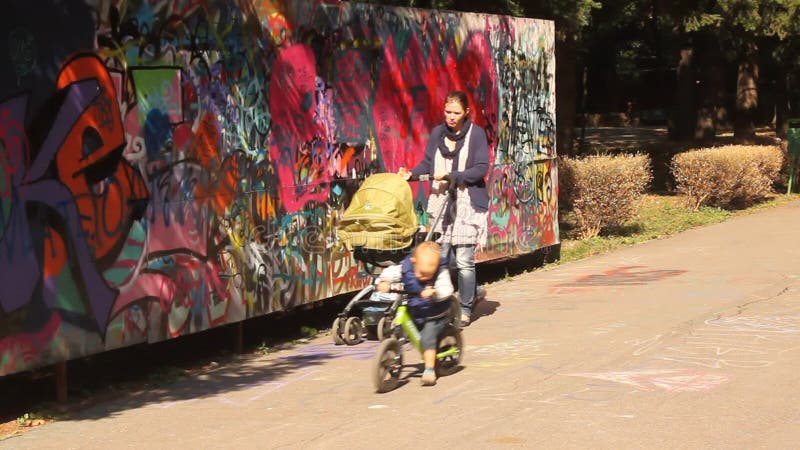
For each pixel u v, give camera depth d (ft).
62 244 22.20
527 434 19.26
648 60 182.91
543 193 43.19
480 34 38.75
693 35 97.66
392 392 22.99
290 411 21.77
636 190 51.90
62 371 23.13
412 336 23.39
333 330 28.94
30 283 21.43
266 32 28.60
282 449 18.97
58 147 22.09
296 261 29.91
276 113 29.04
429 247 22.98
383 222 27.63
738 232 51.29
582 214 50.98
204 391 24.04
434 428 19.93
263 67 28.53
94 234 23.04
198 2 26.09
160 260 24.97
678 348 26.35
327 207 31.24
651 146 105.29
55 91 21.99
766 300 32.83
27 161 21.35
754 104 106.73
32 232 21.47
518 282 39.32
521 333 29.07
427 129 36.01
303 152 30.17
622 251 46.91
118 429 20.88
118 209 23.71
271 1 28.76
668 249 46.47
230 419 21.33
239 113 27.66
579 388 22.61
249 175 28.04
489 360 25.79
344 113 31.91
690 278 37.73
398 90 34.42
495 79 39.68
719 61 101.81
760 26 70.08
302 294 30.19
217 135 26.86
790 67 118.42
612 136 139.85
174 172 25.40
